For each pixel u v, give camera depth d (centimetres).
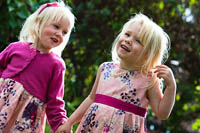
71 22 259
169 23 532
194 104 608
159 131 593
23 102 249
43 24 255
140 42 240
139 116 240
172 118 572
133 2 510
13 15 400
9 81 252
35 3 397
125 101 239
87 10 511
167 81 236
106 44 510
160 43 245
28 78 251
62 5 276
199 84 596
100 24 516
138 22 245
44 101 255
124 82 244
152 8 513
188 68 584
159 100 240
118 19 511
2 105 249
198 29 568
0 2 402
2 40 411
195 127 548
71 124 256
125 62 247
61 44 266
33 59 255
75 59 523
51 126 256
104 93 245
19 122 247
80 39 517
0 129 246
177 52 543
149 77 243
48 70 254
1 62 265
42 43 256
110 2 516
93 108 244
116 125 235
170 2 512
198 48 544
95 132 238
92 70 518
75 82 509
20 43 265
